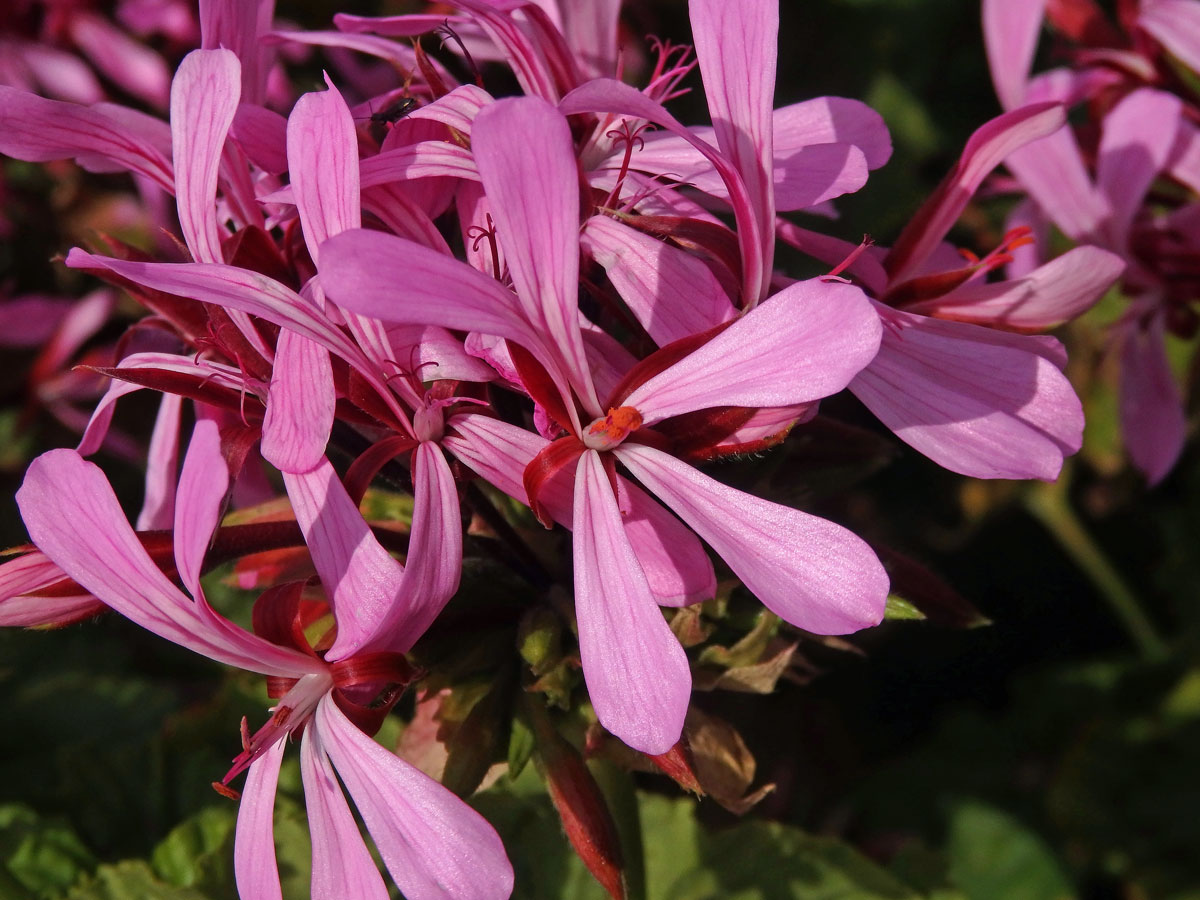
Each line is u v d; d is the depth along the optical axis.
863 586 0.16
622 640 0.17
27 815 0.26
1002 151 0.19
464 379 0.17
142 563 0.17
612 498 0.17
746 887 0.26
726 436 0.18
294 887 0.25
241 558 0.20
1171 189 0.26
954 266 0.21
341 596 0.17
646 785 0.26
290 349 0.17
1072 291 0.20
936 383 0.18
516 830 0.25
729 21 0.17
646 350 0.18
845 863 0.26
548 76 0.19
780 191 0.19
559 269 0.17
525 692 0.20
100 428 0.19
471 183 0.18
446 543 0.17
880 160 0.19
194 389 0.18
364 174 0.17
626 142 0.19
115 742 0.30
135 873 0.25
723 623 0.20
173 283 0.16
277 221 0.19
